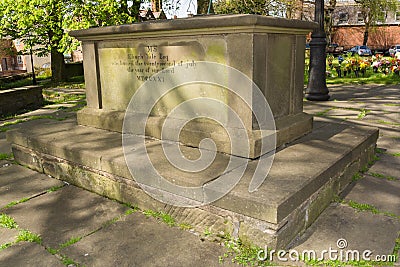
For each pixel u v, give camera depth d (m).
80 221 2.74
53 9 11.94
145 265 2.18
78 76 18.70
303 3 17.12
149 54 3.58
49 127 4.25
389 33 39.97
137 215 2.81
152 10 14.68
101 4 10.91
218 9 14.50
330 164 2.82
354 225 2.58
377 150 4.33
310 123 3.81
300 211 2.42
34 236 2.52
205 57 3.17
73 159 3.34
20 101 8.09
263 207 2.16
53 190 3.34
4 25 12.37
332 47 35.88
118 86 3.98
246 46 2.90
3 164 4.17
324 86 8.07
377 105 7.39
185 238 2.46
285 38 3.33
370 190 3.17
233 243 2.35
